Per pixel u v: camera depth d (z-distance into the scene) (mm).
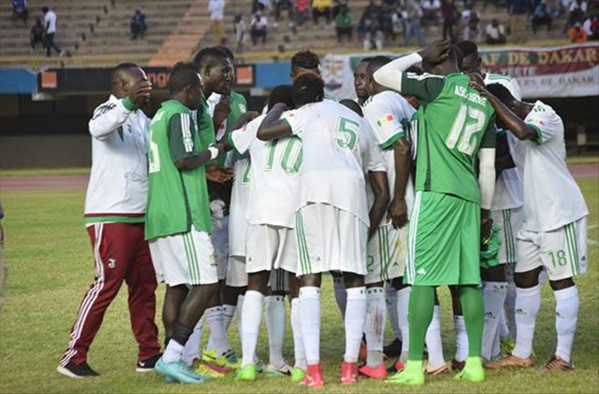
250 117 29203
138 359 29875
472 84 26672
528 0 146125
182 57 149375
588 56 132375
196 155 27281
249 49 152500
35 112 156875
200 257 27328
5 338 34625
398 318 29266
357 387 25875
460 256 26297
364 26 149000
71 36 161000
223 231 29656
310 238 26469
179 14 162125
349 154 26766
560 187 27797
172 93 28188
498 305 29000
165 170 27500
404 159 26906
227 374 28312
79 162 156750
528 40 145375
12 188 109312
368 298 27719
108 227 28734
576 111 146125
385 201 27391
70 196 95938
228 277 29219
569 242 27703
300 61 28000
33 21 164125
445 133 26375
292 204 27328
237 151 28078
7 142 157250
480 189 27203
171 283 27719
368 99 29828
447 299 40156
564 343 27688
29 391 26859
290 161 27516
